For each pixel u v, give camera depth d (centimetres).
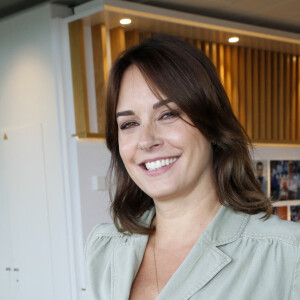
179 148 111
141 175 119
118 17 366
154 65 110
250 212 115
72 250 380
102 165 392
